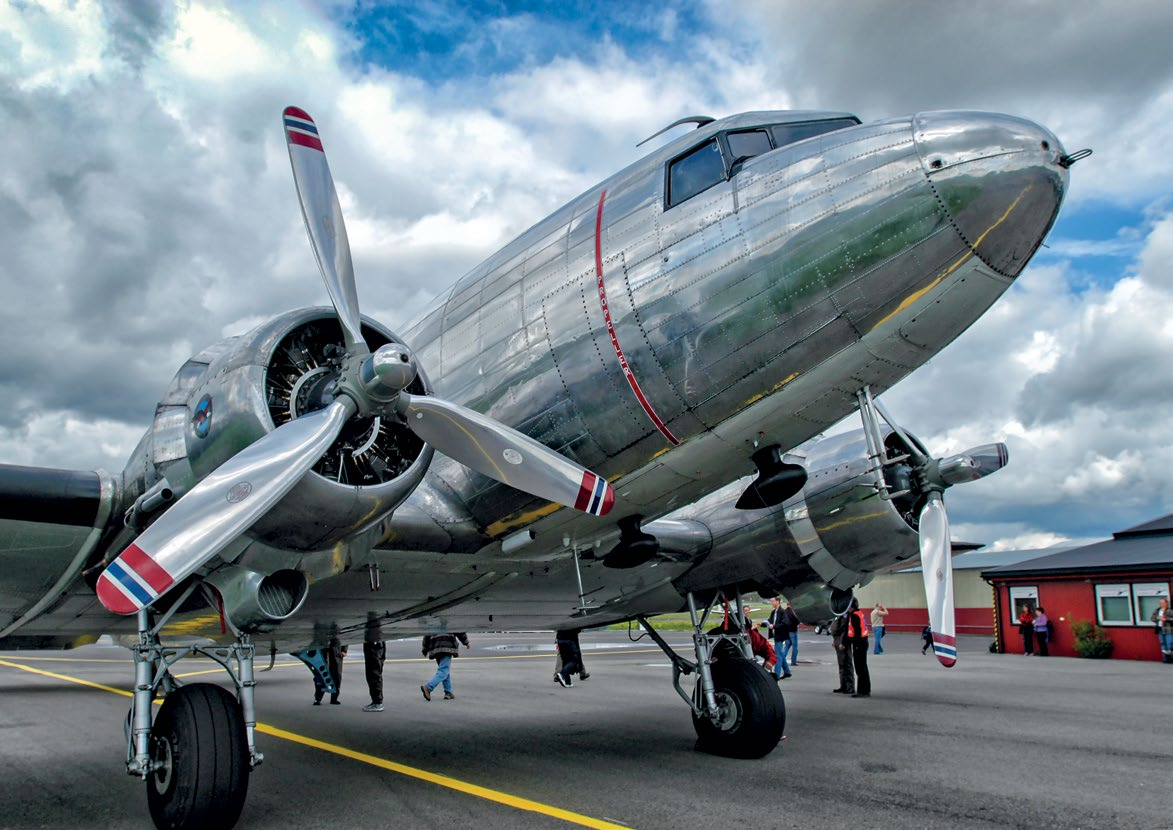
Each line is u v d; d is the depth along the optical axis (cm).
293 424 454
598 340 550
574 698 1155
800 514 716
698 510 777
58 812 524
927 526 611
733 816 477
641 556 622
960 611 3127
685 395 525
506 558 627
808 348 497
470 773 612
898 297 478
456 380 623
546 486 514
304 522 460
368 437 490
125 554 421
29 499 475
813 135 559
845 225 481
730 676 677
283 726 887
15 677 1719
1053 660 1981
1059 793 531
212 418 476
